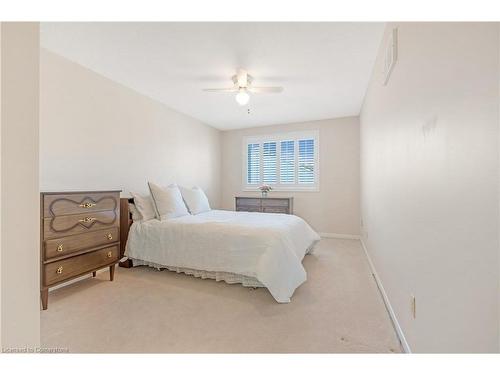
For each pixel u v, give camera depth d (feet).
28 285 2.18
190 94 11.49
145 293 7.41
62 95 8.15
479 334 2.49
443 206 3.27
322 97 11.87
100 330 5.50
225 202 18.58
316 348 4.87
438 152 3.43
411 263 4.55
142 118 11.54
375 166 8.71
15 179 2.07
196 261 8.48
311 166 16.29
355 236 15.07
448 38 3.15
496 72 2.25
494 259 2.27
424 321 3.88
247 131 18.03
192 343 5.04
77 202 7.16
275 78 9.70
